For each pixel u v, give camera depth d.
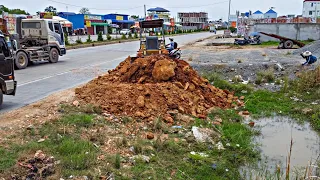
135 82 10.16
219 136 7.10
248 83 12.92
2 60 8.05
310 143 7.00
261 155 6.29
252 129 7.84
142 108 8.11
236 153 6.27
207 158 5.85
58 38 18.98
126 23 83.12
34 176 4.57
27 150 5.38
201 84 10.34
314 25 32.25
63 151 5.46
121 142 6.12
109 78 10.80
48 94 9.97
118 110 8.04
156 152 5.94
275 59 18.61
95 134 6.44
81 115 7.48
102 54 24.11
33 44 18.55
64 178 4.65
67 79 12.91
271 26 34.06
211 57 20.61
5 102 8.88
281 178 5.20
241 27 48.88
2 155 5.12
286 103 10.20
